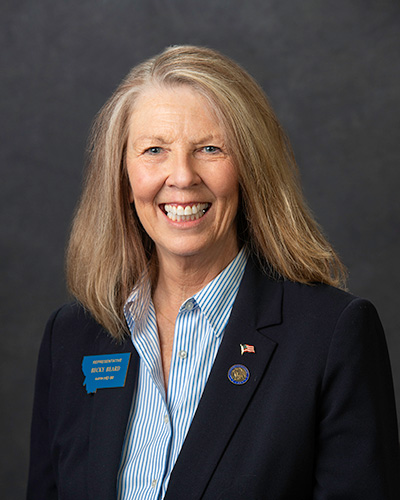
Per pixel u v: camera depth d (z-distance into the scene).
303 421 1.50
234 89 1.57
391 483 1.52
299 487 1.51
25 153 4.68
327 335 1.55
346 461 1.50
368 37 4.71
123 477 1.61
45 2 4.70
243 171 1.60
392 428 1.59
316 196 4.76
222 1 4.75
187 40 4.76
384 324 4.67
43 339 1.91
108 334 1.80
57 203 4.66
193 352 1.64
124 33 4.73
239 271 1.71
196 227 1.59
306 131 4.76
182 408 1.61
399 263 4.70
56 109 4.70
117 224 1.77
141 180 1.60
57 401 1.81
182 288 1.70
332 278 1.71
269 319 1.62
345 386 1.51
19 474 4.44
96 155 1.77
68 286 1.87
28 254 4.63
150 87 1.60
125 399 1.68
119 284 1.80
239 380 1.56
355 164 4.74
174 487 1.51
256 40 4.77
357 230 4.73
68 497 1.68
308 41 4.75
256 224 1.67
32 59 4.70
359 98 4.73
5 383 4.52
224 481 1.49
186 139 1.55
